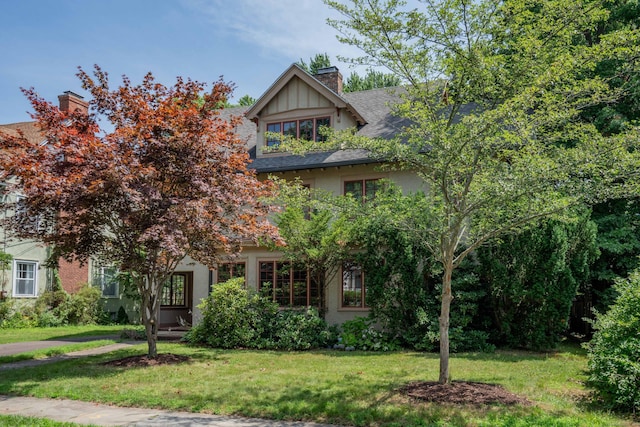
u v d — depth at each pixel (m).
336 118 18.48
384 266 14.74
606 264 16.44
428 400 7.63
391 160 8.85
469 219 9.52
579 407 7.30
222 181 11.78
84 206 10.23
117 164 10.02
